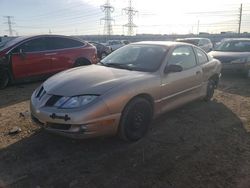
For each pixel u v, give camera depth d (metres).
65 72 4.50
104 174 3.23
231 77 9.87
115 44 27.03
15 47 7.54
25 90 7.43
